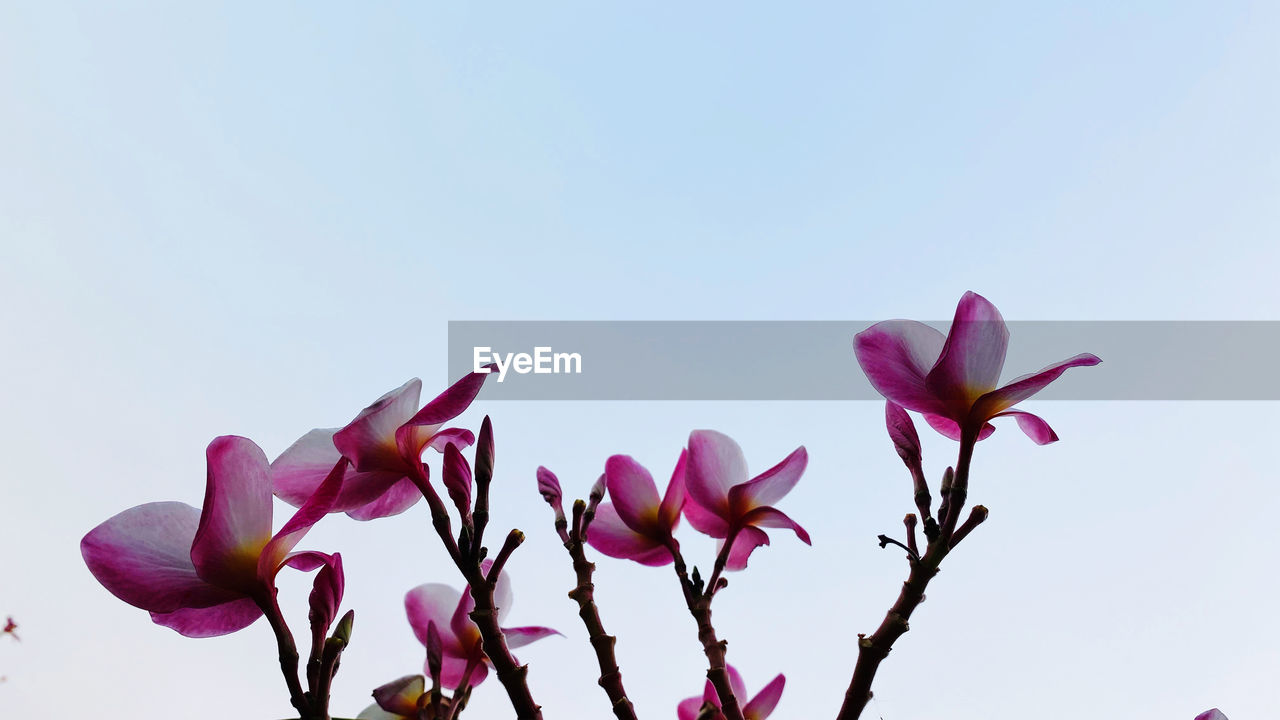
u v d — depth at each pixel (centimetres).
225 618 47
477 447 48
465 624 52
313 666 45
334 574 47
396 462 48
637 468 55
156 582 45
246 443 46
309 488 50
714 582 52
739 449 55
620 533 55
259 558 45
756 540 54
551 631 52
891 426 50
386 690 50
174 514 46
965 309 47
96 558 44
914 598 47
